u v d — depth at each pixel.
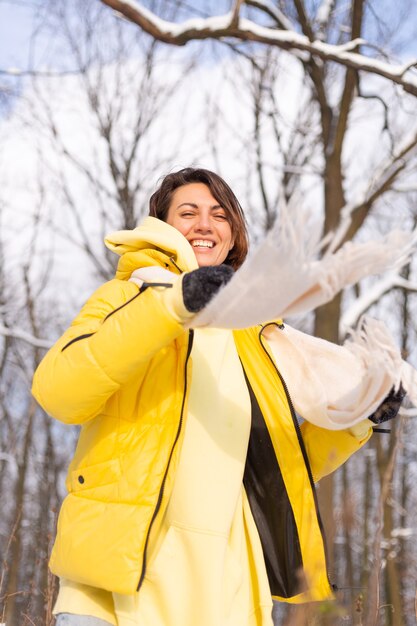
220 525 2.27
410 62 8.09
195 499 2.27
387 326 2.33
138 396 2.27
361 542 14.23
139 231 2.47
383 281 10.92
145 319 2.04
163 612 2.20
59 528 2.25
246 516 2.43
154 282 2.14
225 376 2.43
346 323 10.43
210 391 2.37
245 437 2.38
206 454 2.31
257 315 1.99
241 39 8.14
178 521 2.26
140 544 2.11
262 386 2.51
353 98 10.45
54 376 2.13
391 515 14.01
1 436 18.42
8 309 16.62
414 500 17.28
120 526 2.14
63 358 2.13
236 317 1.99
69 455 18.69
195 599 2.21
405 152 10.16
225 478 2.31
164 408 2.25
